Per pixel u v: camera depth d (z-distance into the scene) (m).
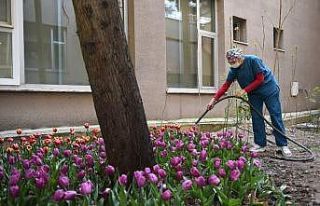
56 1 7.22
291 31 14.92
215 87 10.89
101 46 3.37
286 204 3.78
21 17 6.56
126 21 8.40
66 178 3.04
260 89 6.70
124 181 3.03
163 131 6.20
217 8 11.03
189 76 10.25
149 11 8.77
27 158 4.60
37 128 6.75
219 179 3.44
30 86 6.67
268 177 4.43
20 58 6.55
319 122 12.92
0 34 6.33
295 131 11.48
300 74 15.47
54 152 4.43
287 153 6.60
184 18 10.14
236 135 6.42
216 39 11.01
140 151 3.55
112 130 3.48
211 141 5.55
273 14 13.62
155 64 8.90
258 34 12.73
